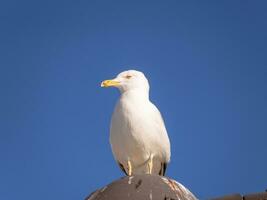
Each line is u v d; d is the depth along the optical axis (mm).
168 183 11625
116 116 15680
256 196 12844
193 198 11672
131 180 11625
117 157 15984
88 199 11484
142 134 15438
